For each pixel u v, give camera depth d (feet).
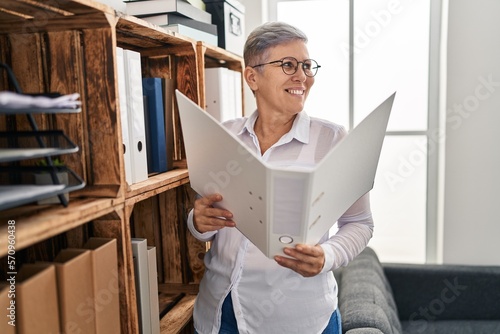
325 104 8.11
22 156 2.05
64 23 2.85
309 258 3.06
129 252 3.13
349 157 2.78
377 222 8.34
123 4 5.09
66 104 2.29
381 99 7.97
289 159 3.71
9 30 2.91
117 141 2.93
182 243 5.05
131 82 3.45
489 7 7.20
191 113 2.94
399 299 7.69
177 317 4.37
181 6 4.65
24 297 2.18
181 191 4.95
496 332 6.92
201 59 4.60
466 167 7.67
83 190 2.95
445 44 7.45
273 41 3.64
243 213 3.12
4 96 1.87
